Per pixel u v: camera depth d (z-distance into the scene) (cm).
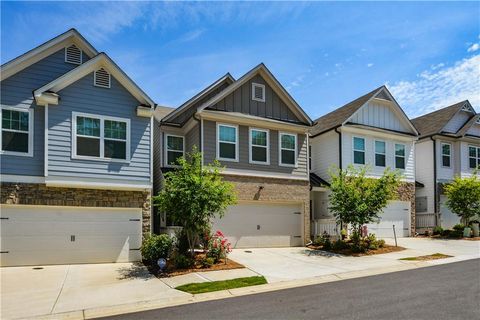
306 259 1417
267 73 1769
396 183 1639
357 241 1589
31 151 1300
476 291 887
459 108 2462
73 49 1433
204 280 1073
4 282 1063
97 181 1353
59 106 1328
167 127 1817
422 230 2242
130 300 894
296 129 1828
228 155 1666
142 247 1332
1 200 1242
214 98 1648
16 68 1318
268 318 725
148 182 1434
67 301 887
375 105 2153
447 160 2406
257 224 1702
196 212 1242
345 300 841
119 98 1425
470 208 2088
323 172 2114
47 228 1305
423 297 845
